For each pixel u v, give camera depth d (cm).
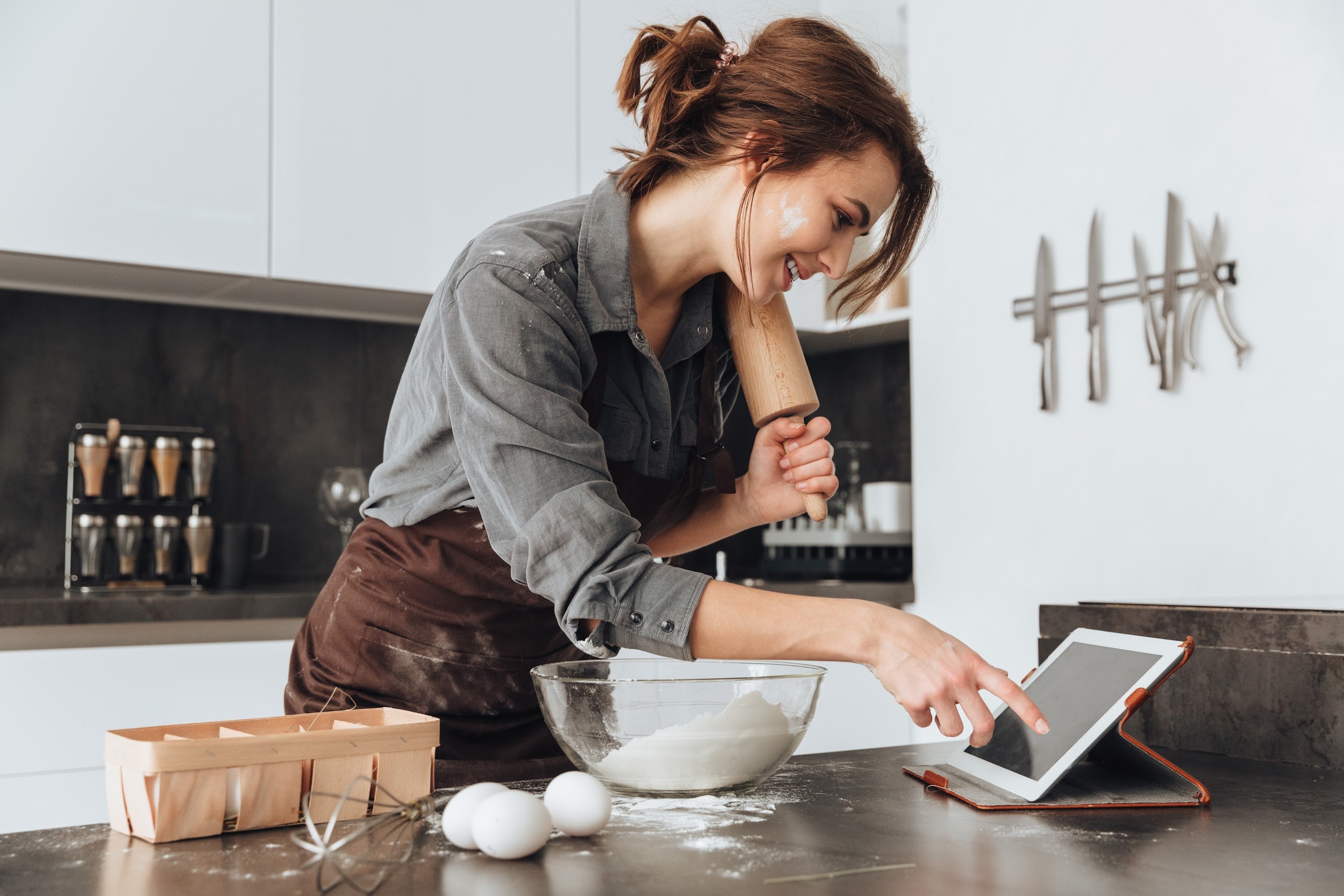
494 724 120
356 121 227
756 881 60
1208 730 108
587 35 253
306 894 57
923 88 255
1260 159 192
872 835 70
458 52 238
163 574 237
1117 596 213
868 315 273
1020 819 75
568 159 249
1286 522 188
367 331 273
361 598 117
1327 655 98
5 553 233
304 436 264
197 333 253
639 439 117
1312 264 185
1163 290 205
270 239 218
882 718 247
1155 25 209
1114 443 215
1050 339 225
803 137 95
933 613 250
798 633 81
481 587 114
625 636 85
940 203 250
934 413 251
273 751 71
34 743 177
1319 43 185
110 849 66
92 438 230
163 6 209
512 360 91
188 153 211
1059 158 226
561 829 69
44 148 198
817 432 122
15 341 235
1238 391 195
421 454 112
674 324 120
